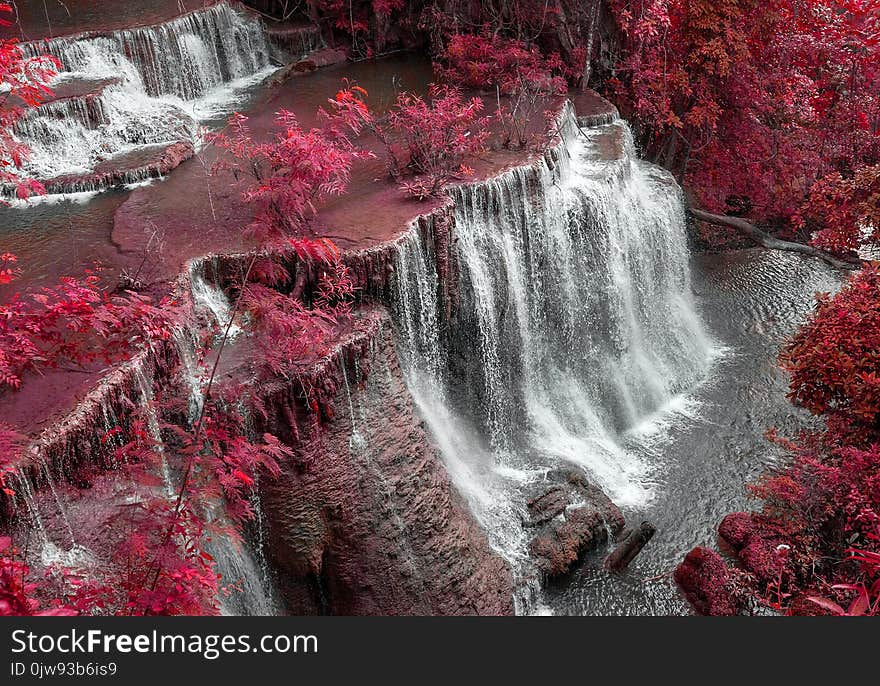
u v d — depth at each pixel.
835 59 26.67
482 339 17.73
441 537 13.63
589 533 15.75
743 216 27.84
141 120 19.83
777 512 15.60
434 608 13.28
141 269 14.41
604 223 20.06
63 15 23.33
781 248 25.28
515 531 15.65
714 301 24.52
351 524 12.92
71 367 11.68
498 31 24.88
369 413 13.57
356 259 14.74
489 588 13.98
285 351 12.28
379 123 21.12
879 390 13.34
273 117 21.84
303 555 12.57
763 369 21.64
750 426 19.55
